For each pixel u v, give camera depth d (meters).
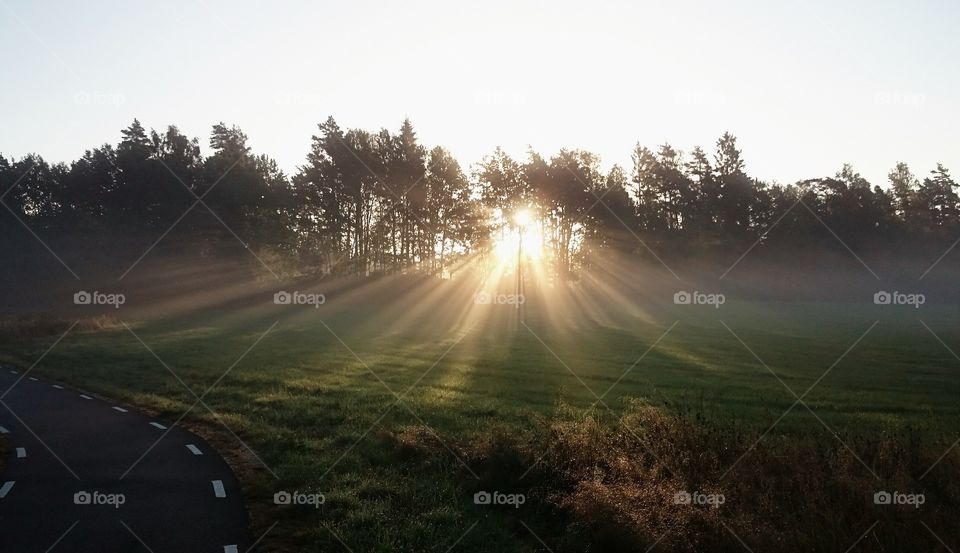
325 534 9.20
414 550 8.93
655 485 10.17
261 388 22.42
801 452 11.52
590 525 9.20
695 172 94.25
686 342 41.66
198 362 29.20
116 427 16.73
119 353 32.50
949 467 10.63
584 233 78.44
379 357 32.38
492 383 24.78
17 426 16.89
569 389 23.64
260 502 10.66
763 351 37.06
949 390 25.02
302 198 73.19
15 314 52.06
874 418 19.25
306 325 50.56
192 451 14.13
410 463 12.97
